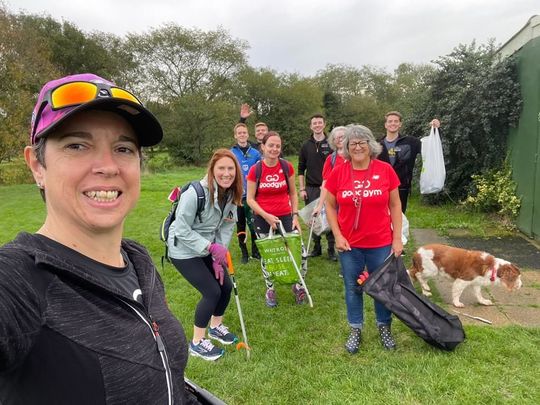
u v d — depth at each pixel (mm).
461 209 8508
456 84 8453
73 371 839
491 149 7984
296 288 4543
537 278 5008
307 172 6051
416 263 4539
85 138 984
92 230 1021
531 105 6703
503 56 8250
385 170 3406
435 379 3037
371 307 4355
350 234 3482
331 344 3650
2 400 813
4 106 15586
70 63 26812
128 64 28359
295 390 3008
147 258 1269
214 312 3652
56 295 865
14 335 774
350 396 2908
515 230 7133
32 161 1014
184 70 28797
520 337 3580
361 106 35594
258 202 4688
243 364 3350
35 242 939
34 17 26422
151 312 1110
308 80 35000
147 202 11180
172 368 1081
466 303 4375
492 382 2988
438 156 6973
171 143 25391
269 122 31516
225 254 3254
